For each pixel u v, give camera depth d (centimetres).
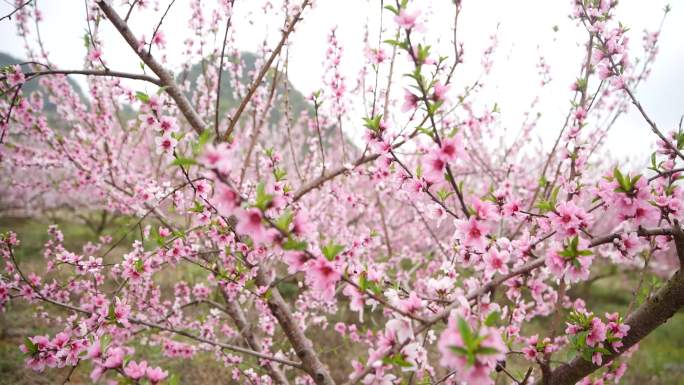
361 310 152
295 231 142
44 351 222
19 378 542
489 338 116
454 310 143
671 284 192
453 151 159
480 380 115
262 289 273
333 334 716
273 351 532
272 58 285
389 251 569
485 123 374
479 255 210
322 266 145
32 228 1347
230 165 126
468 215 174
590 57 302
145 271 278
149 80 288
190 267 927
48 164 540
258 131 366
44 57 495
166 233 298
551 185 317
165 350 437
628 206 174
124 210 592
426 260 611
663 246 246
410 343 154
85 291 385
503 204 212
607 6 298
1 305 291
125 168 618
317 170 610
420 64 153
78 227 1473
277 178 278
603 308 1057
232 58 504
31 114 458
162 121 209
